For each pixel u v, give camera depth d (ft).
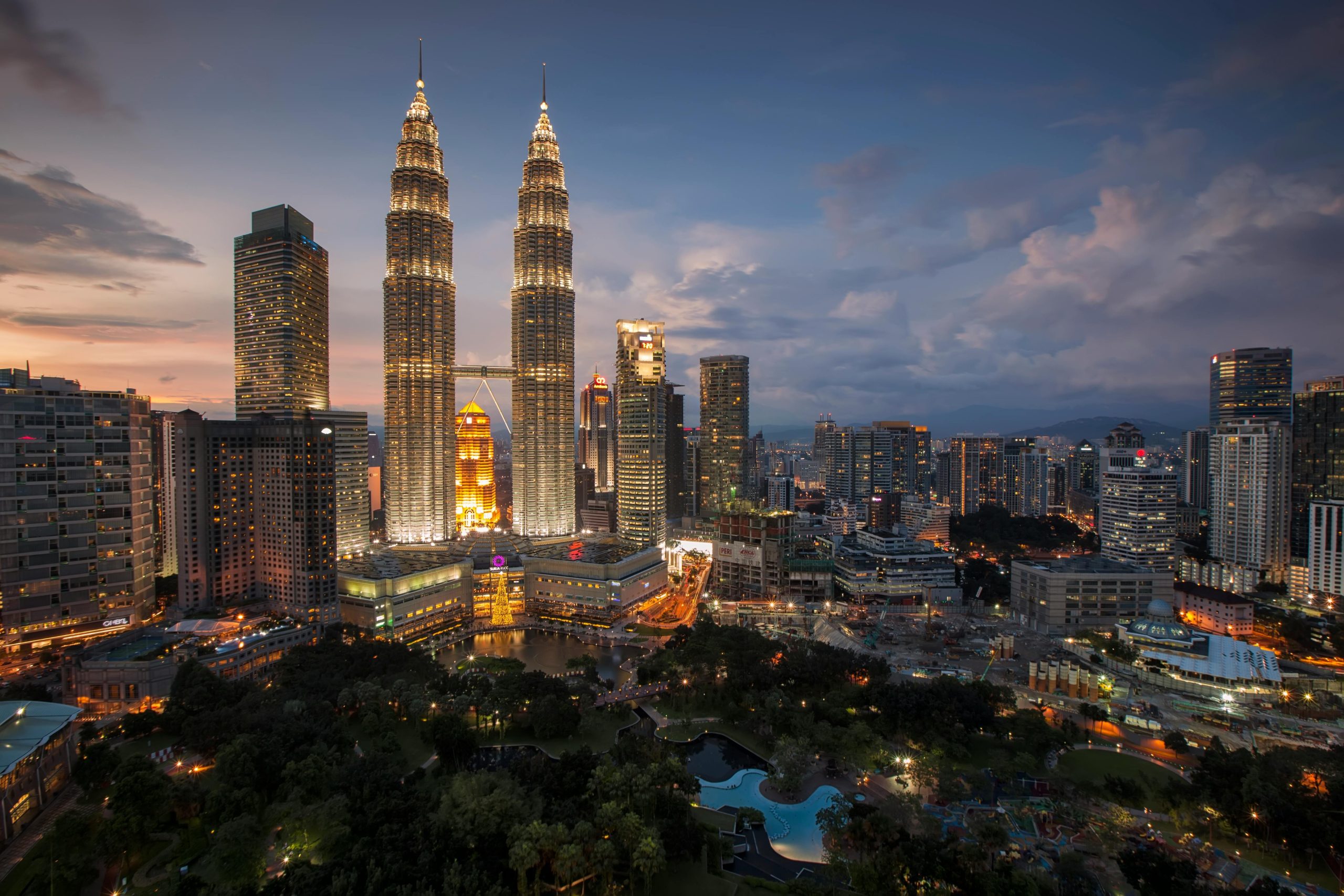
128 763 570.87
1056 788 648.79
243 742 618.44
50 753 620.49
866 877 508.12
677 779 593.01
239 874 476.95
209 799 555.69
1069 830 603.67
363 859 478.18
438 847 496.64
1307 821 558.15
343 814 531.91
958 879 509.76
